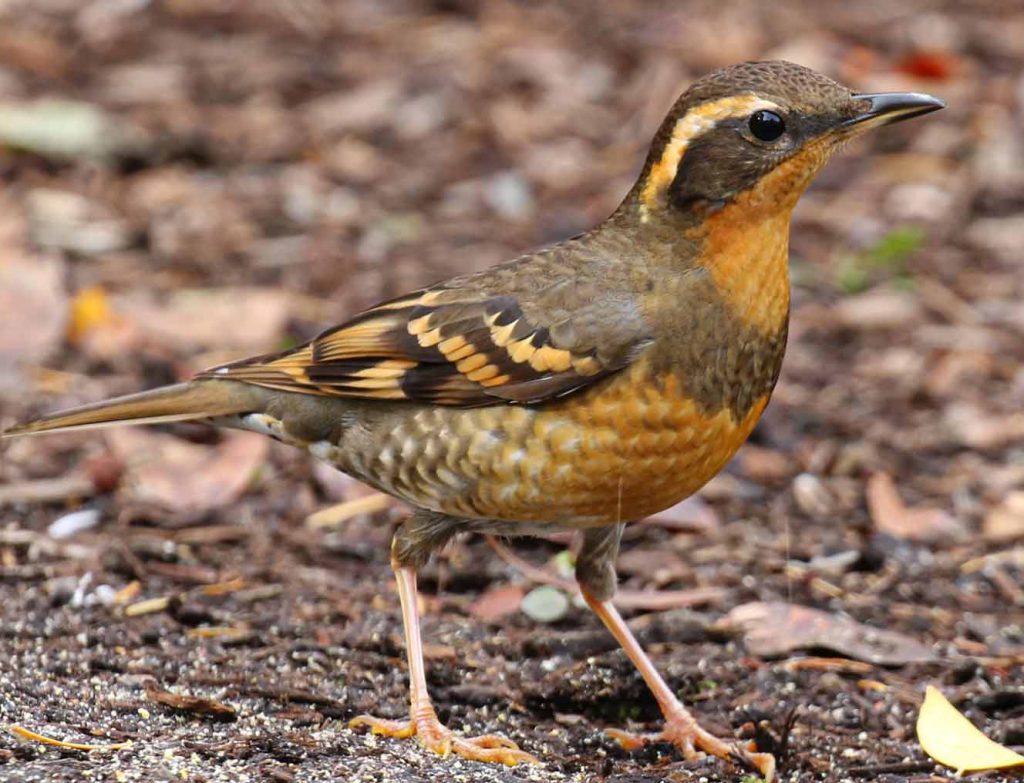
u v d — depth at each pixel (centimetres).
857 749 963
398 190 1953
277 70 2194
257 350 1594
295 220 1877
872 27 2334
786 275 955
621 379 926
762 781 916
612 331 926
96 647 1044
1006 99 2153
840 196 1977
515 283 966
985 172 2003
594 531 1005
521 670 1052
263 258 1789
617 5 2397
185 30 2291
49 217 1820
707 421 935
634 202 977
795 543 1280
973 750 918
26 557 1201
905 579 1230
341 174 1984
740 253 938
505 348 942
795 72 949
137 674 1000
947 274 1808
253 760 849
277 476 1380
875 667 1073
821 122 932
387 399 982
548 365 929
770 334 948
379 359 982
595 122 2109
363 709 979
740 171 931
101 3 2322
